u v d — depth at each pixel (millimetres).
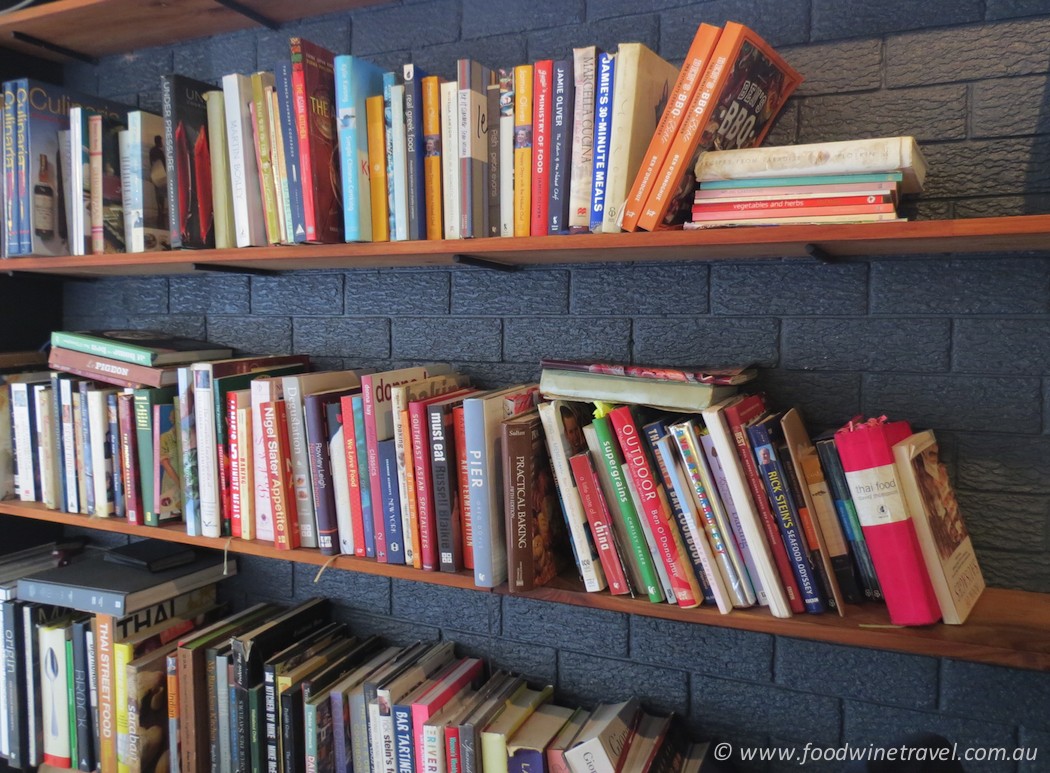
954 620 1015
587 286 1409
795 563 1070
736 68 1053
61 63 1845
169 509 1480
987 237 953
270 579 1719
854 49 1225
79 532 1927
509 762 1256
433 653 1478
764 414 1182
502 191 1229
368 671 1449
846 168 984
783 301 1283
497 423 1188
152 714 1531
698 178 1062
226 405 1403
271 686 1414
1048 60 1129
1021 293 1155
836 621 1040
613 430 1123
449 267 1513
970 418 1191
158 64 1735
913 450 1023
